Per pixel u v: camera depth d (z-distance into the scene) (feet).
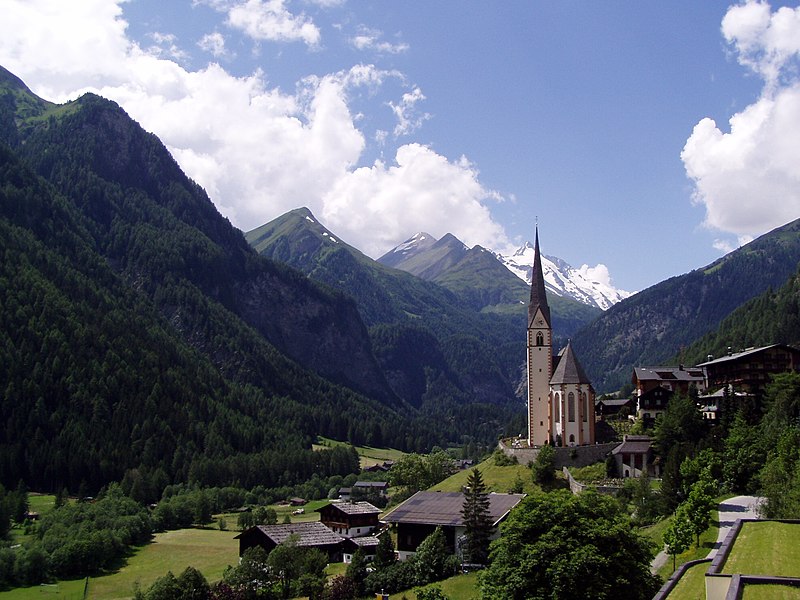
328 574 404.98
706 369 625.00
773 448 412.77
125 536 575.38
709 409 535.19
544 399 572.92
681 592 204.44
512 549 261.85
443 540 366.43
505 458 522.06
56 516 606.55
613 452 477.77
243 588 373.61
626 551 252.21
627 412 622.95
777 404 469.16
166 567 521.24
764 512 332.80
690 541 298.35
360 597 353.92
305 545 435.53
